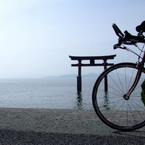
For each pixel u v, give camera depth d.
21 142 2.37
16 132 2.71
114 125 2.73
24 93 56.81
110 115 3.49
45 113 3.83
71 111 4.01
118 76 2.73
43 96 42.12
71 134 2.61
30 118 3.47
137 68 2.69
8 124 3.12
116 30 2.58
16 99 37.00
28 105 26.86
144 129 2.84
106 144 2.29
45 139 2.46
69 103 25.25
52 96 40.91
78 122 3.21
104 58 26.30
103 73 2.70
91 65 26.67
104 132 2.70
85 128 2.89
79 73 27.44
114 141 2.37
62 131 2.75
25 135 2.60
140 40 2.53
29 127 2.95
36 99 35.25
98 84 2.70
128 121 3.18
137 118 3.34
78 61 27.11
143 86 2.70
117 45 2.60
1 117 3.56
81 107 20.20
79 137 2.51
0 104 29.11
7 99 37.59
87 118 3.46
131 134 2.61
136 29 2.58
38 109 4.22
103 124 3.10
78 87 27.47
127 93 2.76
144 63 2.66
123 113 3.63
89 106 20.73
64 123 3.16
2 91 71.25
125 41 2.54
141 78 2.71
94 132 2.70
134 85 2.72
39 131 2.75
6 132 2.71
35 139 2.46
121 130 2.72
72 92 54.38
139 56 2.67
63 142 2.36
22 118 3.48
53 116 3.60
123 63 2.69
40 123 3.16
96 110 2.72
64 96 39.72
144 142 2.34
